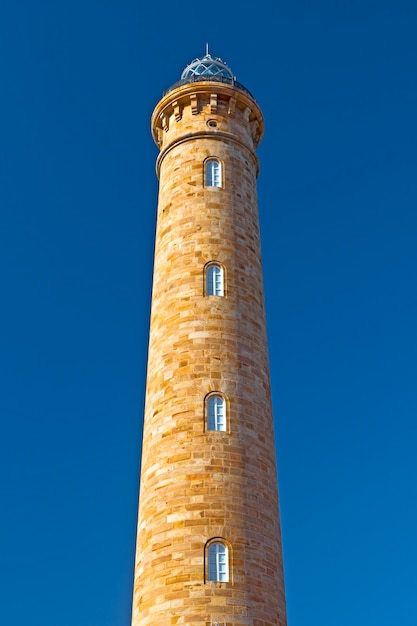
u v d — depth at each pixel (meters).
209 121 40.22
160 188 40.66
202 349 33.78
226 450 31.61
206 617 28.20
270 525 31.39
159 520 30.77
